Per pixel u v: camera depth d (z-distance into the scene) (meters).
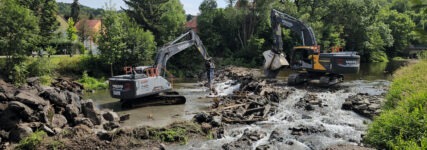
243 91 24.62
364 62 61.06
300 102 19.19
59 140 11.96
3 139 12.34
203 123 14.74
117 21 36.91
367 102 17.66
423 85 15.21
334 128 14.00
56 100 15.75
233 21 52.44
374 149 9.62
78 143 11.83
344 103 18.06
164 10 49.38
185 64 43.12
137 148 11.88
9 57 27.20
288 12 51.09
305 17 50.78
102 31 36.59
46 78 26.52
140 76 19.91
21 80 25.48
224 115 16.61
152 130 13.30
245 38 52.78
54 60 33.91
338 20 56.94
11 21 26.56
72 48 43.72
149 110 19.50
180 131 13.51
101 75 35.31
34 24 28.36
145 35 37.91
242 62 48.62
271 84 26.77
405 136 9.94
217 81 32.72
